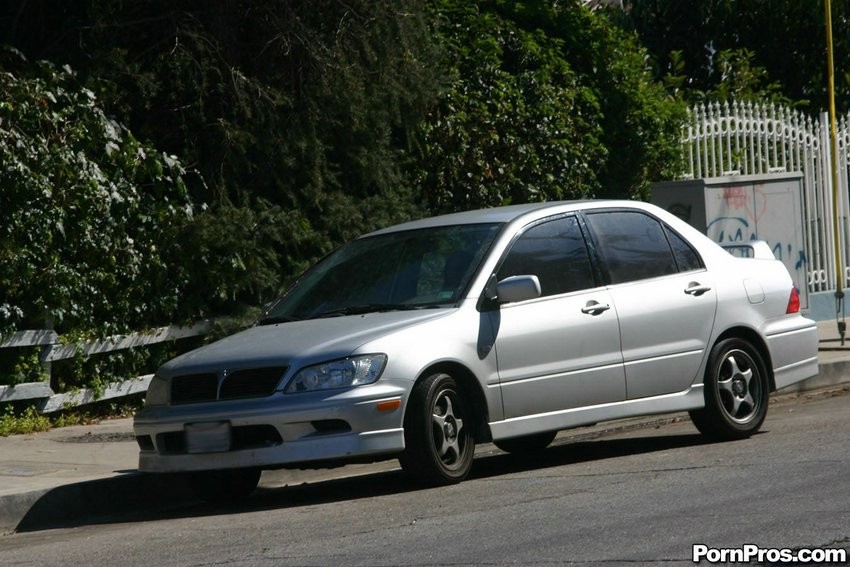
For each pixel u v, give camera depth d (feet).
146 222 83.66
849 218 128.57
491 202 106.93
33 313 78.48
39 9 88.48
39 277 77.71
